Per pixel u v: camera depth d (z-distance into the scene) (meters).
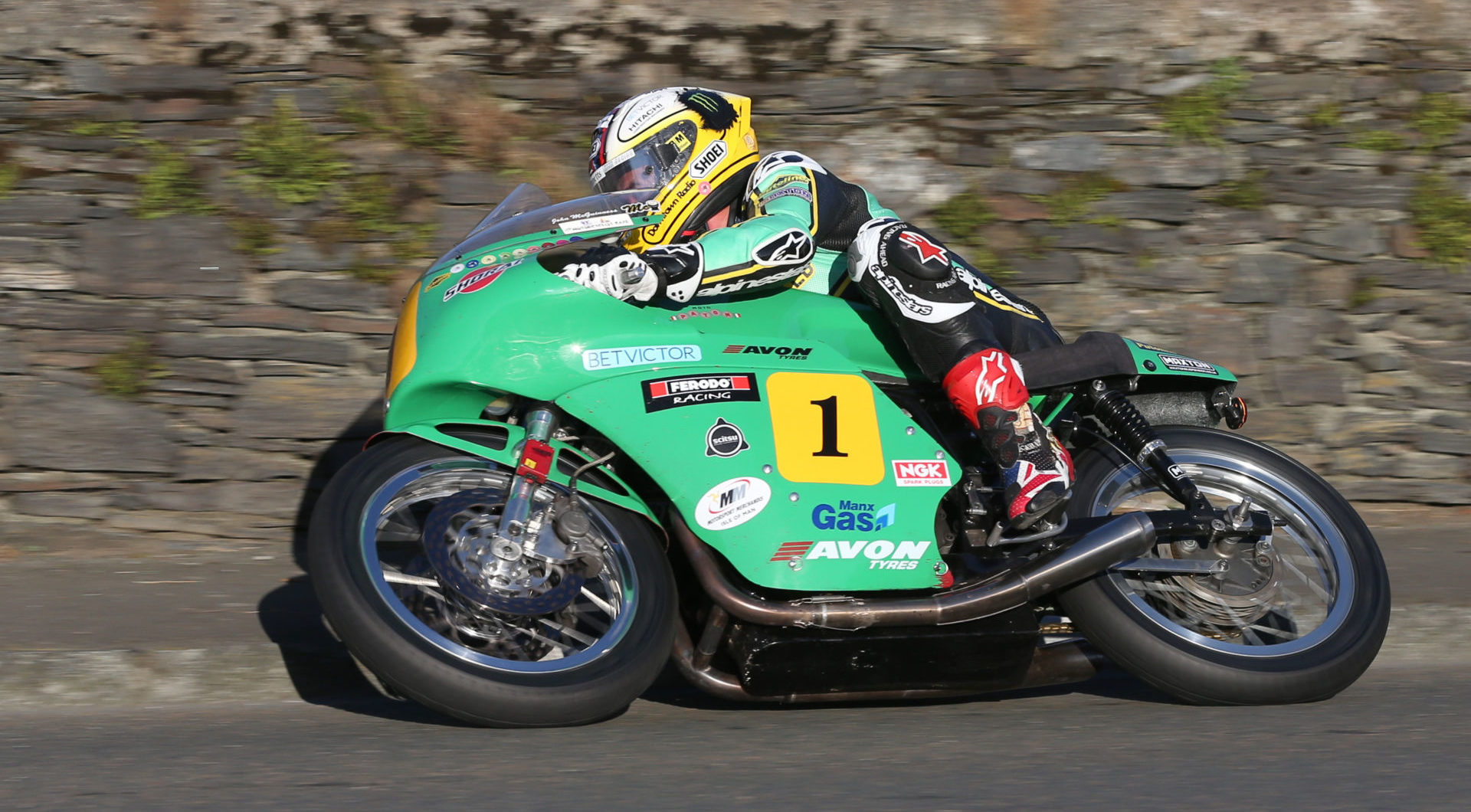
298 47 14.62
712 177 9.95
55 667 9.96
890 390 9.70
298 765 7.83
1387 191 15.38
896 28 15.41
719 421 9.02
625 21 15.16
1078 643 9.87
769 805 7.06
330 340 13.33
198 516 13.06
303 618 11.07
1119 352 9.93
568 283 8.99
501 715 8.38
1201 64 15.73
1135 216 14.98
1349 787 7.51
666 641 8.87
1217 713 9.46
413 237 13.73
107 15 14.28
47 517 12.90
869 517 9.17
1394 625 11.86
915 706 9.89
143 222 13.37
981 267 14.62
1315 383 14.79
